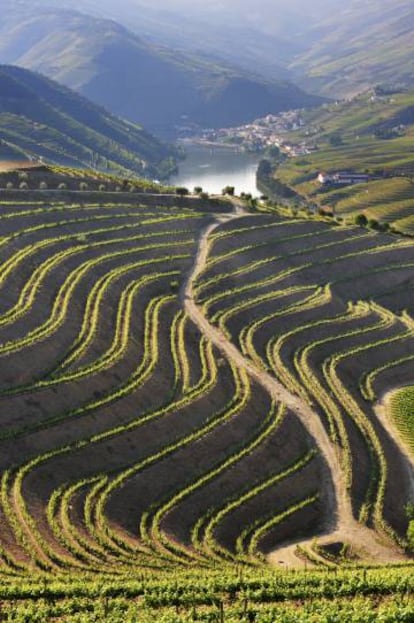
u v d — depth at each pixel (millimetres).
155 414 96188
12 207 153625
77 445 86938
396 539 87000
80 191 176000
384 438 109938
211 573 69562
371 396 122562
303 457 97750
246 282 147000
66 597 61094
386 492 96250
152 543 76250
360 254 170500
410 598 61562
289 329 134250
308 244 170500
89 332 110000
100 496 81062
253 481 90750
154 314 124000
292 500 90062
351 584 63844
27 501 76688
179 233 161000
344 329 139625
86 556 70688
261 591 62469
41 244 136875
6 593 60531
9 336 102562
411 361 135375
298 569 75375
